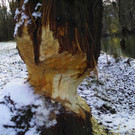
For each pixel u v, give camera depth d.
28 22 1.68
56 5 1.55
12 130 1.70
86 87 5.94
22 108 1.81
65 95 1.91
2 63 7.97
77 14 1.58
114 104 5.29
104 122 3.34
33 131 1.67
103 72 8.95
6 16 17.39
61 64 1.75
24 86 2.03
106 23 10.63
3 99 2.00
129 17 10.78
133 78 8.91
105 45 12.42
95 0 1.70
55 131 1.68
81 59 1.74
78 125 1.83
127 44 13.39
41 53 1.72
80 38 1.63
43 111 1.76
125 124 3.28
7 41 19.86
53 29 1.59
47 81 1.89
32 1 1.68
